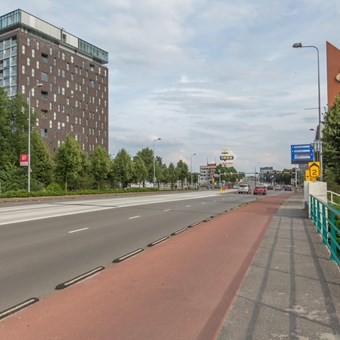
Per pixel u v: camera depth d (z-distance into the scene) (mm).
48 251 9445
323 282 6430
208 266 7742
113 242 10852
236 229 13672
